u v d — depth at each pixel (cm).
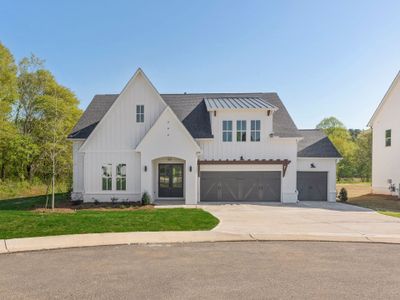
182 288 575
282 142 2011
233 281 612
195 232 1044
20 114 3741
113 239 942
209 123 2089
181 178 2028
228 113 2008
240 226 1162
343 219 1345
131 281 610
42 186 3116
